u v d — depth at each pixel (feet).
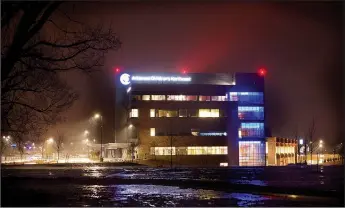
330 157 522.06
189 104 399.44
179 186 126.21
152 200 93.40
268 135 442.09
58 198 96.48
